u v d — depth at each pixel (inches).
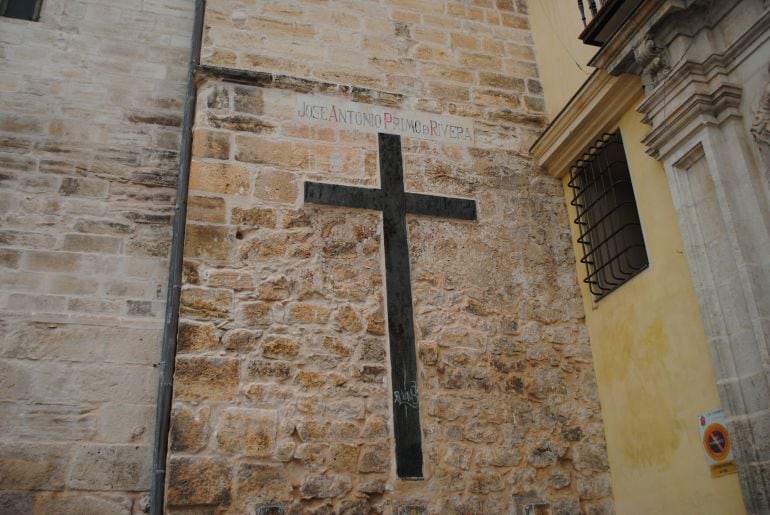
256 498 188.5
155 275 226.7
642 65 205.5
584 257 241.3
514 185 254.4
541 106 273.7
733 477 177.2
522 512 207.8
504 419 217.9
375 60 261.7
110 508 196.2
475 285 233.6
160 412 195.3
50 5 257.3
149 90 254.1
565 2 265.9
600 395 228.8
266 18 255.4
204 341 201.2
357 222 230.2
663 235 207.8
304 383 204.2
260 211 222.1
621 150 237.6
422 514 198.5
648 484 205.0
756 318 166.4
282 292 213.6
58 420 201.8
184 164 226.2
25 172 229.3
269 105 238.8
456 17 281.6
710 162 182.2
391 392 210.1
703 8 192.5
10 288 212.4
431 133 253.8
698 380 190.7
